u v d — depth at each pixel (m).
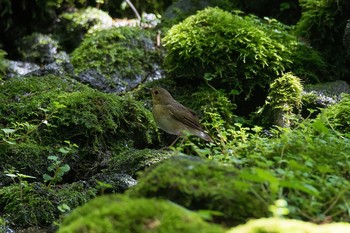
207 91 12.59
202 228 4.18
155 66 15.10
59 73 12.55
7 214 8.42
